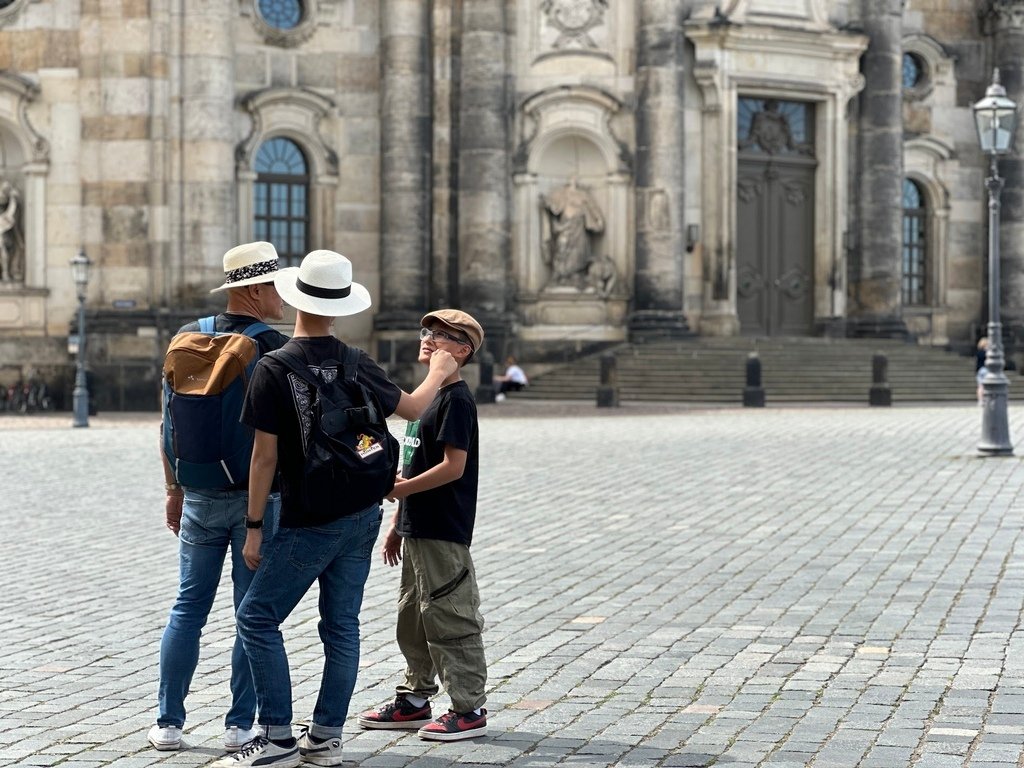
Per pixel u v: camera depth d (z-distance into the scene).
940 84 59.81
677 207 51.75
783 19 53.31
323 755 9.49
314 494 9.18
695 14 52.41
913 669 11.68
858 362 51.09
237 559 9.98
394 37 51.06
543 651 12.62
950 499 22.31
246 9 50.22
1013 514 20.59
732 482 24.75
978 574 15.91
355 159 51.66
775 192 54.66
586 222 52.06
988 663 11.82
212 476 9.84
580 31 51.88
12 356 47.81
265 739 9.45
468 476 10.27
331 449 9.20
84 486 25.14
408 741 10.07
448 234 51.50
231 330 10.12
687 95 52.50
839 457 28.83
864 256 56.38
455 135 51.53
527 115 51.91
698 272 52.81
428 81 51.44
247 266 10.14
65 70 48.19
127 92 47.69
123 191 47.78
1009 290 59.47
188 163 47.84
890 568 16.41
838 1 55.19
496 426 37.97
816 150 55.19
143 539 19.39
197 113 47.75
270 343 10.09
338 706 9.52
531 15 51.91
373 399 9.41
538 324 51.97
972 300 60.69
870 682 11.30
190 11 47.75
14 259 48.34
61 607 14.95
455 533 10.16
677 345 50.72
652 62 51.50
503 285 51.41
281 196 51.06
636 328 51.66
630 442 32.59
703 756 9.45
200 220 47.81
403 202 51.06
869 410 44.03
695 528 19.67
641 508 21.72
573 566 16.89
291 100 50.59
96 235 47.97
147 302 47.78
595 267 51.97
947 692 10.95
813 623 13.56
